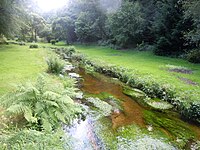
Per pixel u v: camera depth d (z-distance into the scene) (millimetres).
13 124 4477
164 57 17109
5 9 21297
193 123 5844
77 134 4934
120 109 6840
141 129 5430
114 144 4625
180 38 16750
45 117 4605
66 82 8609
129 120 5980
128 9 23891
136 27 23484
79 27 35750
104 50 24516
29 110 4453
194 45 16078
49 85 5664
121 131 5270
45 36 49875
